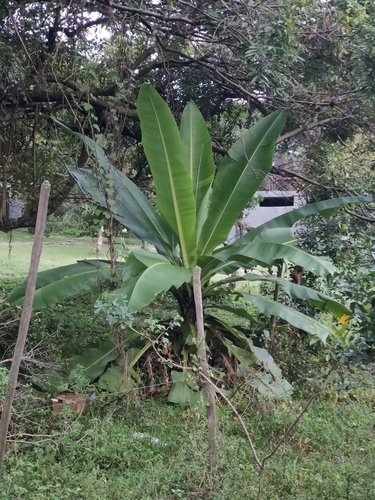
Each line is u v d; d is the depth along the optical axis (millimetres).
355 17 6305
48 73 6074
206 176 5559
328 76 7418
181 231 5230
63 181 7129
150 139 4734
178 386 4922
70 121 7305
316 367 5793
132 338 5324
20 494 3012
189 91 8500
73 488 3285
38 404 4281
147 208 5766
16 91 6000
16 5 5359
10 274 11758
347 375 4984
